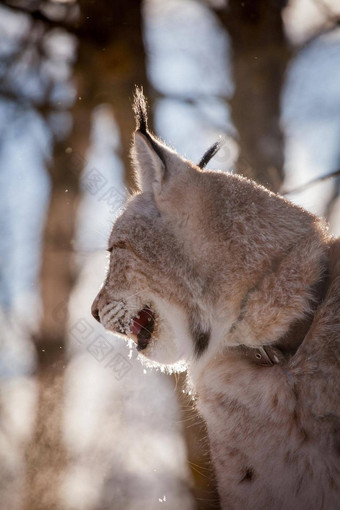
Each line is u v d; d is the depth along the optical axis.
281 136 3.91
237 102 3.92
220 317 3.16
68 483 3.55
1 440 3.62
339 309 3.11
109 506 3.51
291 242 3.15
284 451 3.13
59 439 3.60
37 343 3.79
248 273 3.14
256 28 3.94
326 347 3.10
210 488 3.46
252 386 3.14
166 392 3.53
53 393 3.67
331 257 3.15
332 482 3.11
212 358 3.17
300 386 3.11
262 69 3.93
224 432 3.16
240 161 3.86
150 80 3.85
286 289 3.13
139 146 3.21
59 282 3.87
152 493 3.50
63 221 3.91
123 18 3.81
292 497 3.13
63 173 3.92
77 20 3.82
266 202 3.16
